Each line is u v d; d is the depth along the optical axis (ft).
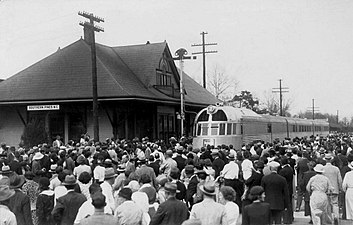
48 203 29.37
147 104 119.34
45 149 59.21
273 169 37.14
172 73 137.49
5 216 22.75
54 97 104.12
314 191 37.37
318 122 178.19
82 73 111.65
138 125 118.62
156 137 120.57
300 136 147.84
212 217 23.16
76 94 103.96
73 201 26.78
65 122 111.04
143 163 37.17
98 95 101.45
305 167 48.60
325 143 83.46
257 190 25.66
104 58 120.26
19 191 26.94
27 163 50.55
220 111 93.04
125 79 113.60
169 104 121.49
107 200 28.43
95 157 45.03
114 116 108.27
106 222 20.86
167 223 24.35
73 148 62.69
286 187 36.60
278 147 58.44
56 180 33.40
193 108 142.92
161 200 31.27
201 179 32.30
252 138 101.65
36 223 30.40
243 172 43.80
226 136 91.35
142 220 24.16
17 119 114.52
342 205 43.60
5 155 52.90
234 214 25.52
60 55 120.06
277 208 36.06
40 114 112.27
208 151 52.26
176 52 107.76
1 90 111.45
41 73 115.03
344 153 55.52
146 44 135.13
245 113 102.06
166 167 44.96
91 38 86.07
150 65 125.80
